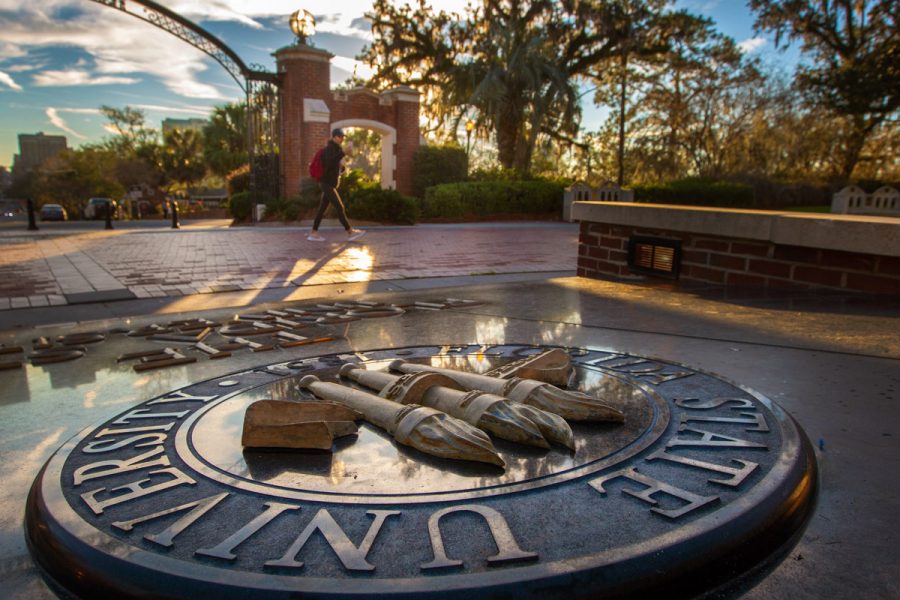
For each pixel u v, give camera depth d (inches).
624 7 1031.0
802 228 159.3
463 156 889.5
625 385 87.1
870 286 153.1
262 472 59.4
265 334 137.4
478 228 647.1
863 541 50.3
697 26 1058.7
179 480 58.2
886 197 684.7
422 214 798.5
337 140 428.1
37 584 47.8
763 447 62.8
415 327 140.0
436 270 289.1
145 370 107.6
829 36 1120.8
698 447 63.4
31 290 221.3
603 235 227.1
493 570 42.6
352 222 679.7
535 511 50.5
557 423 64.6
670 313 147.0
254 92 735.1
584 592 41.8
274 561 44.3
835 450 67.2
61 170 2181.3
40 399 92.5
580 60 1115.3
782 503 52.1
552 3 1026.1
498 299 177.8
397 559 44.3
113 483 58.2
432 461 60.9
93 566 45.7
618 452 62.2
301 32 740.7
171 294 214.8
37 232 535.5
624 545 45.1
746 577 46.2
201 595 42.0
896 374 93.1
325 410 69.2
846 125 1017.5
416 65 1170.6
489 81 928.9
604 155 1318.9
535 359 90.0
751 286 178.1
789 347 110.0
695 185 904.9
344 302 180.2
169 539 47.8
